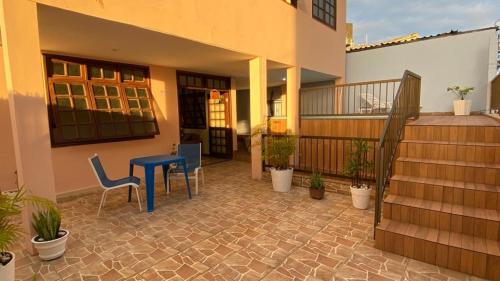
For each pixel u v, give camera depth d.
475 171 2.87
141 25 3.38
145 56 4.96
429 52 7.45
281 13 5.73
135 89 5.53
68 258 2.62
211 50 4.62
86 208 3.99
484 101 6.88
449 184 2.84
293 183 5.09
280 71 7.00
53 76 4.42
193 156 5.04
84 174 4.82
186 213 3.75
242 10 4.80
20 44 2.50
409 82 4.09
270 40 5.47
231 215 3.66
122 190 4.93
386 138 2.93
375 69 8.24
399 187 3.04
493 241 2.40
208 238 3.00
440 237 2.48
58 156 4.52
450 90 7.19
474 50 6.91
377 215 2.76
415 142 3.35
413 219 2.76
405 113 3.87
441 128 3.44
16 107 2.50
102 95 4.97
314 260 2.53
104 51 4.52
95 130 4.76
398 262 2.48
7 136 4.12
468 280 2.22
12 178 4.16
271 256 2.62
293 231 3.14
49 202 2.38
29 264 2.51
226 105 7.95
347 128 5.49
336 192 4.51
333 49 7.75
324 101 8.50
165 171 4.70
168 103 6.18
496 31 6.64
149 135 5.57
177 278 2.29
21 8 2.49
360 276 2.28
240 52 4.82
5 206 1.97
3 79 4.06
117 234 3.12
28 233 2.57
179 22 3.81
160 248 2.79
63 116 4.43
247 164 7.28
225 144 8.08
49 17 2.94
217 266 2.46
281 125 9.04
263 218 3.54
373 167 4.07
